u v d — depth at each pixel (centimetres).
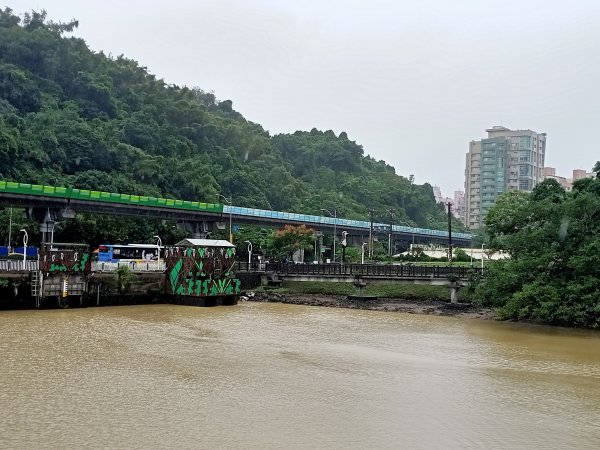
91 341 4816
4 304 6862
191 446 2419
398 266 9181
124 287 7938
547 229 6994
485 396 3353
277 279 10131
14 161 12456
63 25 18875
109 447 2383
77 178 13362
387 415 2927
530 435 2661
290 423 2755
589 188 7844
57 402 3000
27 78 16000
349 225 16500
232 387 3394
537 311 6638
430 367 4144
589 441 2588
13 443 2397
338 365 4116
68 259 7288
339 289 9562
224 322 6359
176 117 19712
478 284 7919
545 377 3906
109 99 17438
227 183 18538
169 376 3631
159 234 13025
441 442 2550
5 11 17850
